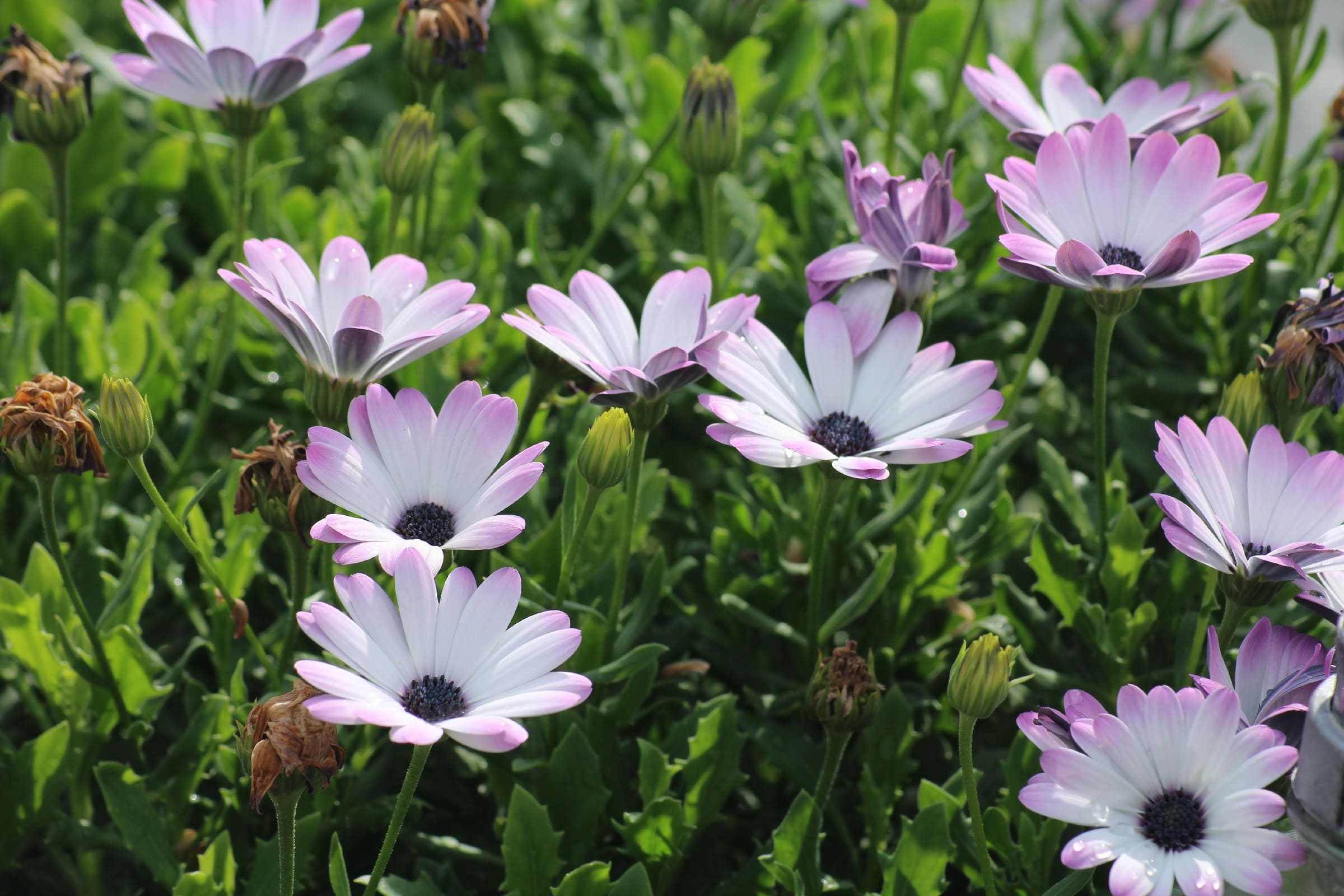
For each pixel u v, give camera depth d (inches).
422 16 40.5
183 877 36.2
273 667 37.9
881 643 39.8
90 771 39.1
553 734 38.1
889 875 35.9
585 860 37.5
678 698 39.6
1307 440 41.4
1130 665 39.2
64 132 39.6
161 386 42.2
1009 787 37.1
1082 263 35.4
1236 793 33.0
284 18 40.6
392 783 38.9
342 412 36.4
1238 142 41.8
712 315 36.9
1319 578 35.2
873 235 37.3
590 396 38.4
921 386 36.5
